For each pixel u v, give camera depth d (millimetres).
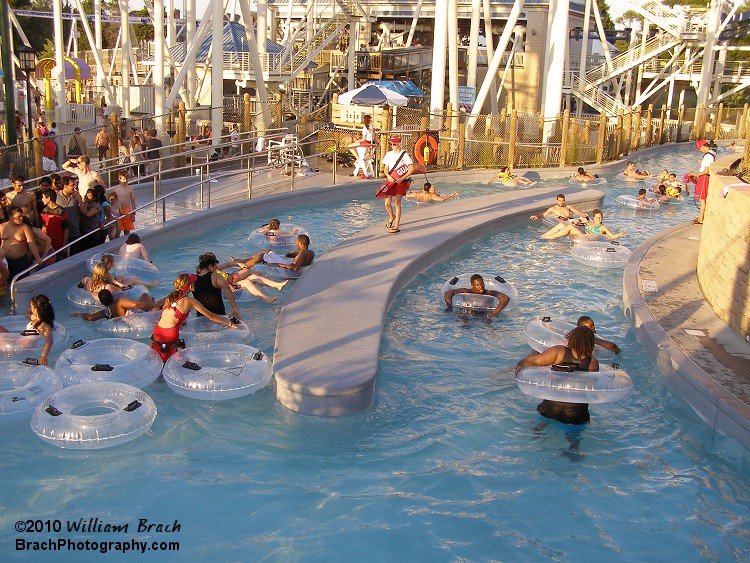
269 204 19125
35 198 12766
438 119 27859
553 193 21938
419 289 13031
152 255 14492
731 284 10359
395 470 7363
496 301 11797
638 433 8234
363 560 6059
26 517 6465
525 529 6523
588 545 6336
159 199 15734
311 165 25578
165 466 7289
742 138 47375
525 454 7727
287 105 37094
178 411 8266
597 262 14875
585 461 7629
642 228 19141
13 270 11656
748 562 6176
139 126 29734
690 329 10211
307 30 39875
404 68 45469
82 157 14305
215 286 10125
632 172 27188
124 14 31781
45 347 9000
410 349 10336
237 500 6801
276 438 7867
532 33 42062
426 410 8594
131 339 9805
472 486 7129
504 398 8930
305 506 6742
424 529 6465
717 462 7672
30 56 26781
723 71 52344
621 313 12031
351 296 11414
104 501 6730
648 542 6402
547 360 8375
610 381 8078
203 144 25953
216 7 27438
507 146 27672
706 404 8281
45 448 7488
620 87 46188
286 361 8844
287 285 12859
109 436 7441
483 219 17547
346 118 30031
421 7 46375
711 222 11906
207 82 40219
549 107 30328
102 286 11055
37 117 29047
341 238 16578
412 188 24062
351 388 8258
